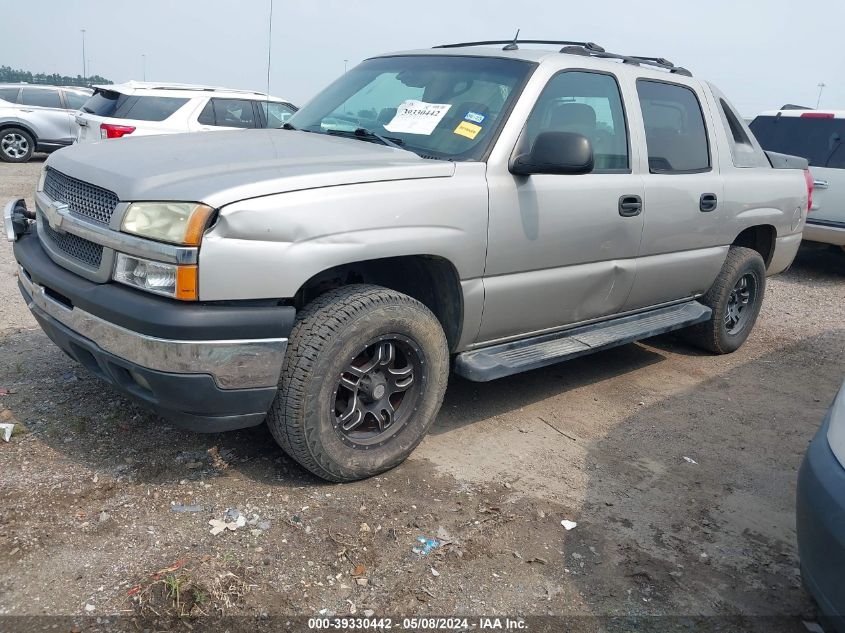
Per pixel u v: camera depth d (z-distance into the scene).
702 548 3.03
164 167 2.93
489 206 3.37
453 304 3.47
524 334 3.87
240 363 2.74
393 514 3.03
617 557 2.91
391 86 4.07
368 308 3.03
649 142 4.32
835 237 8.43
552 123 3.76
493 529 3.01
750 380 5.09
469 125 3.56
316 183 2.85
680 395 4.71
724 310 5.30
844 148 8.34
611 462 3.70
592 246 3.93
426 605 2.54
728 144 4.99
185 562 2.59
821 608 2.20
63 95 15.62
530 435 3.92
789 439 4.16
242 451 3.40
